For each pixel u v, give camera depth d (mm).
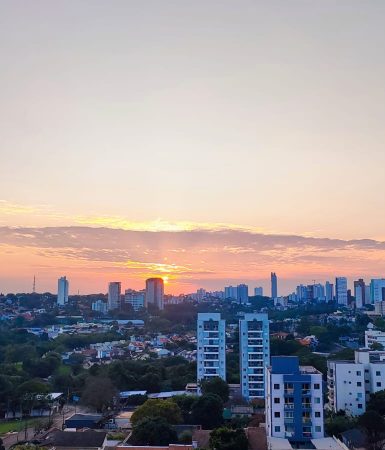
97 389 134750
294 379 90812
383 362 119500
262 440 85625
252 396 138750
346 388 116188
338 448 83000
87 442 86062
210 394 110312
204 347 146875
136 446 83438
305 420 89438
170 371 169125
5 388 137250
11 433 113312
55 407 141250
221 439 78812
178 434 95062
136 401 137625
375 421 87188
